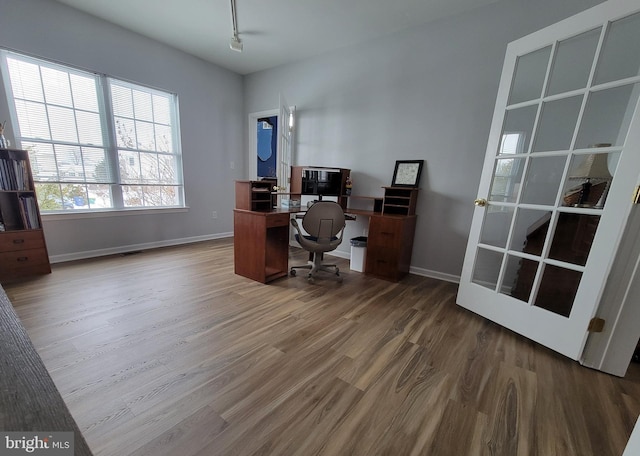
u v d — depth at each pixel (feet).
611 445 3.79
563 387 4.86
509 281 6.98
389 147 10.64
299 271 10.42
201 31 10.52
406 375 4.98
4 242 8.05
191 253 11.96
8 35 8.26
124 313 6.66
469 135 9.00
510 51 6.66
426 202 10.05
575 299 5.54
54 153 9.61
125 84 10.97
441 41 9.09
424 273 10.39
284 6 8.64
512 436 3.85
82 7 9.21
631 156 4.87
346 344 5.85
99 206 10.91
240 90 15.01
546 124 6.41
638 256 4.89
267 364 5.10
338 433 3.77
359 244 10.40
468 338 6.28
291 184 11.74
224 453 3.43
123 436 3.58
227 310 7.09
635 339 5.01
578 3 7.09
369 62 10.66
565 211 5.76
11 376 1.41
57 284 8.11
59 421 1.18
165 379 4.61
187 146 13.15
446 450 3.61
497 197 7.24
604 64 5.46
